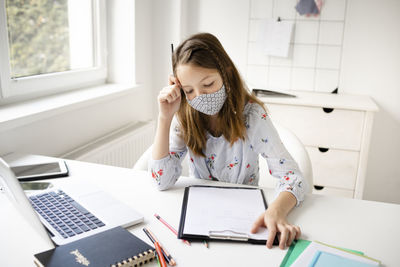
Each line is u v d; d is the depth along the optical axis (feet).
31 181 3.59
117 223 2.75
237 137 3.70
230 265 2.33
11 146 4.51
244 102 3.78
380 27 7.30
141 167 4.36
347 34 7.50
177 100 3.61
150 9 7.94
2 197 3.29
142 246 2.40
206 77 3.25
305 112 6.86
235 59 8.30
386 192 7.95
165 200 3.24
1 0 4.83
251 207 3.07
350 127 6.72
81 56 6.89
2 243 2.55
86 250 2.34
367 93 7.64
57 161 4.13
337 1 7.39
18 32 5.37
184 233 2.64
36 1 5.67
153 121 7.79
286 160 3.56
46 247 2.51
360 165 6.80
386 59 7.41
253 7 7.93
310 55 7.79
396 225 2.87
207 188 3.47
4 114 4.56
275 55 7.93
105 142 6.10
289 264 2.33
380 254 2.47
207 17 8.29
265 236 2.65
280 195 3.12
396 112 7.57
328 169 7.01
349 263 2.30
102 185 3.53
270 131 3.69
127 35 7.33
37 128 4.91
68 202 3.09
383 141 7.75
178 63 3.34
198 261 2.37
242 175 4.03
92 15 7.00
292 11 7.70
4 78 5.00
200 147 3.92
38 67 5.83
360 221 2.92
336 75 7.73
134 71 7.46
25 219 2.87
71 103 5.36
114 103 6.76
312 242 2.56
